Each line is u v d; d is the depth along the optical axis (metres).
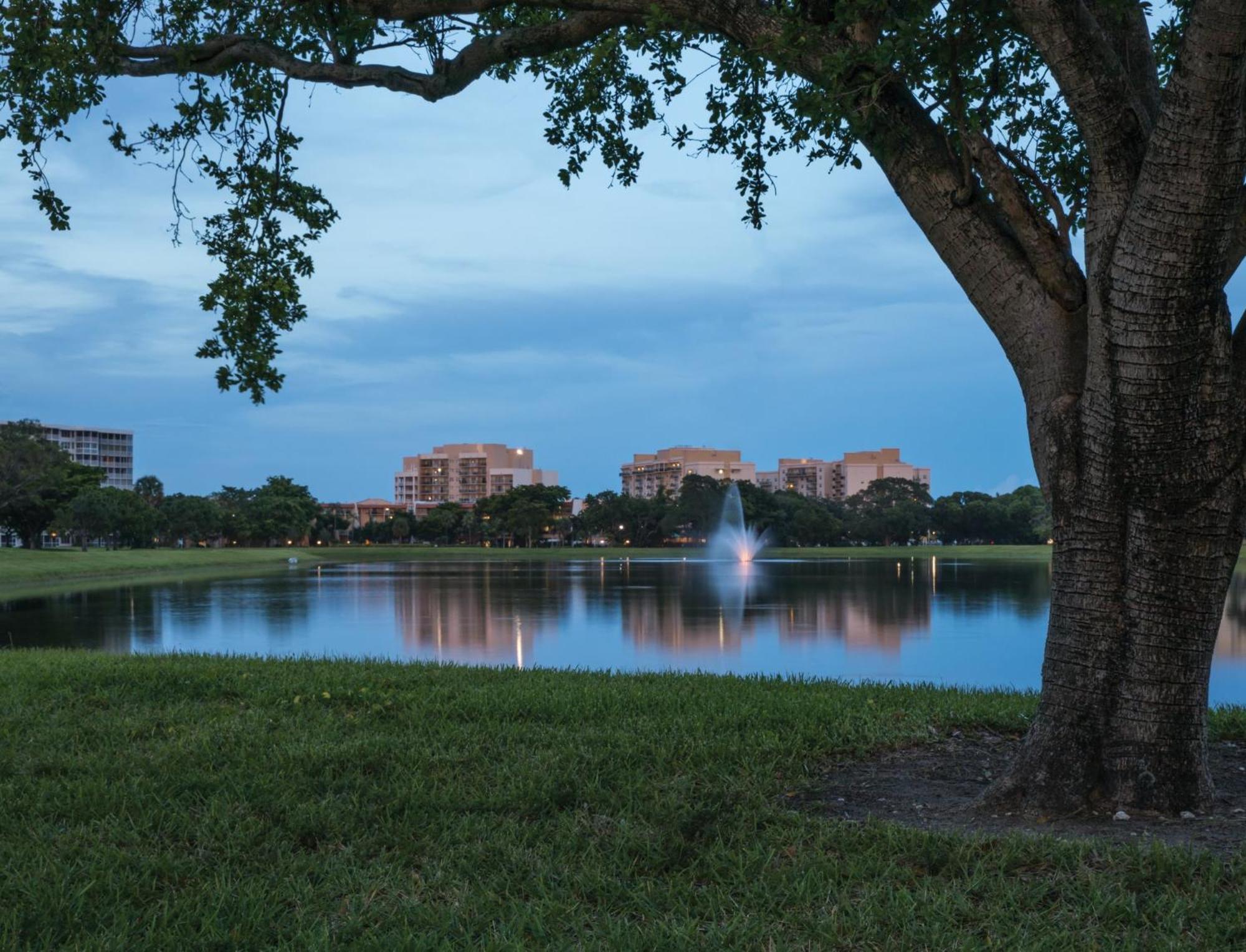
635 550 132.12
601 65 10.02
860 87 5.58
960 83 6.02
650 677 11.29
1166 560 5.14
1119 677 5.27
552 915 4.04
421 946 3.68
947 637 23.45
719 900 4.17
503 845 4.84
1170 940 3.67
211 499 155.88
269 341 9.97
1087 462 5.26
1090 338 5.21
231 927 3.90
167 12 9.29
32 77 8.68
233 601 38.50
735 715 8.11
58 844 4.87
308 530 151.25
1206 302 4.89
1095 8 5.99
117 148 9.48
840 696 9.61
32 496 91.19
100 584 52.16
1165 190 4.70
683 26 6.66
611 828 5.15
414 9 7.27
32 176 9.06
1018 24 6.07
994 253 5.62
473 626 27.11
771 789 5.95
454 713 8.36
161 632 25.89
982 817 5.37
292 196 9.96
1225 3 4.24
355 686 9.74
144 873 4.45
